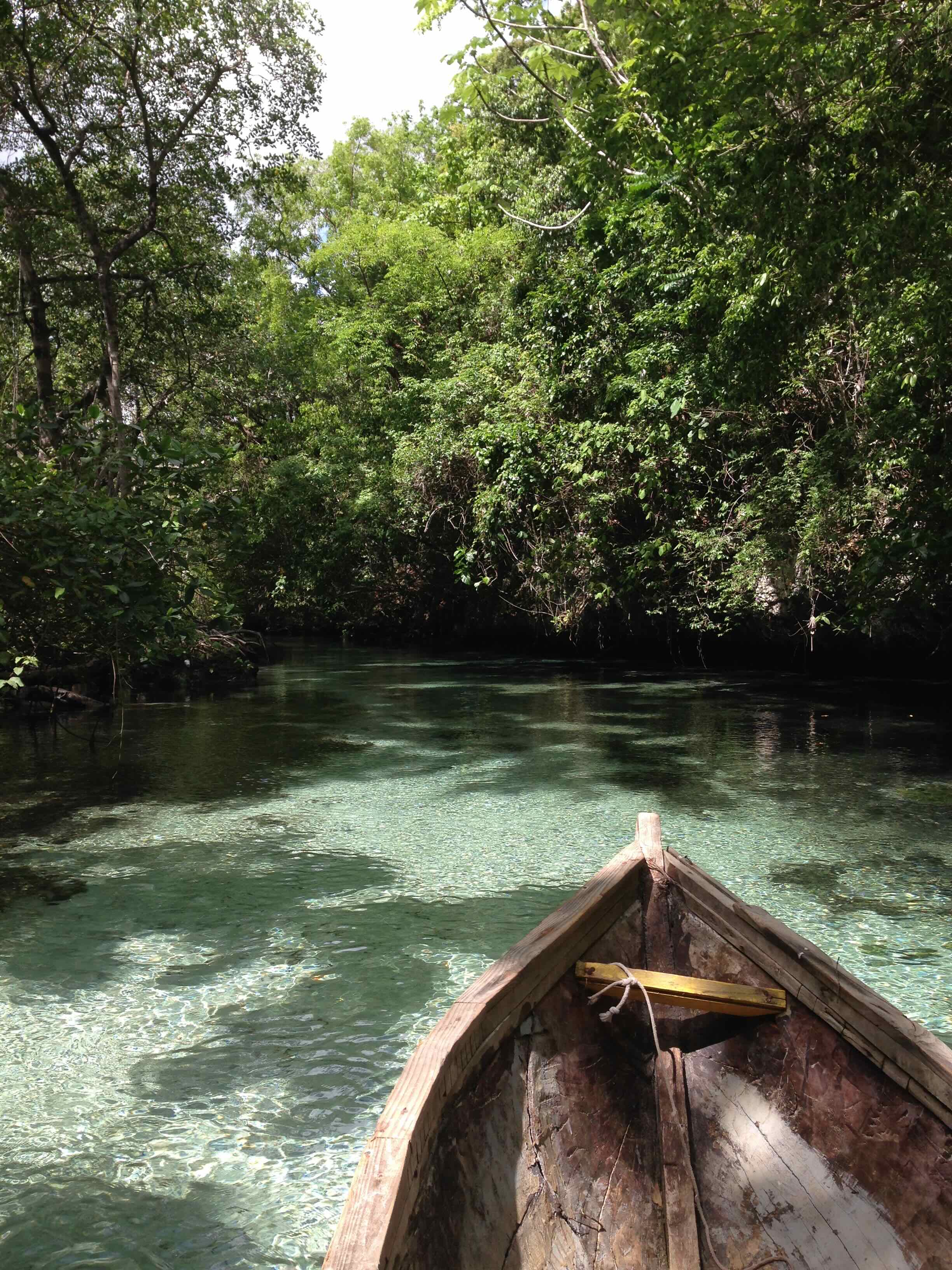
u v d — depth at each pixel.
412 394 26.83
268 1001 4.49
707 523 17.11
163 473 9.27
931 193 8.71
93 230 20.23
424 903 5.91
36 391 24.12
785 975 3.12
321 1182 3.12
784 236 9.28
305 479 29.94
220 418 26.81
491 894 6.07
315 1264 2.74
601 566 19.86
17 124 20.50
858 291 10.45
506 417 20.55
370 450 29.61
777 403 15.10
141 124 21.03
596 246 17.97
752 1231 2.64
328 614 37.75
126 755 11.28
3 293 22.66
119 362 20.62
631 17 9.41
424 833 7.62
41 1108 3.57
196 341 25.02
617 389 16.83
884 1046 2.73
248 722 14.08
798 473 14.79
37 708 14.72
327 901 5.97
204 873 6.57
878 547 10.98
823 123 8.64
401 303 29.31
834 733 12.33
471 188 27.69
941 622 15.20
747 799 8.63
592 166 13.56
